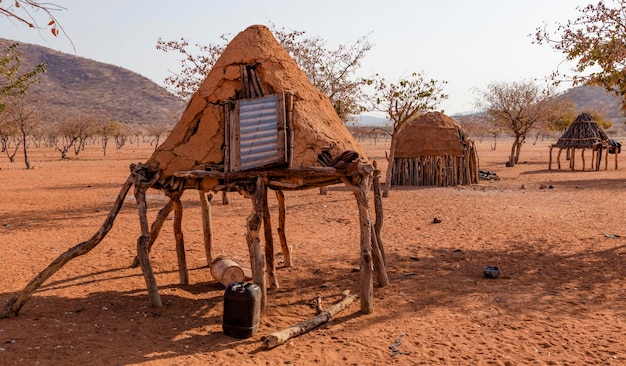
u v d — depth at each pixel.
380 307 7.75
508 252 11.29
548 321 7.08
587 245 11.87
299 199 20.36
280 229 10.14
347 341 6.39
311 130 7.71
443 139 25.92
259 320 6.75
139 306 7.64
